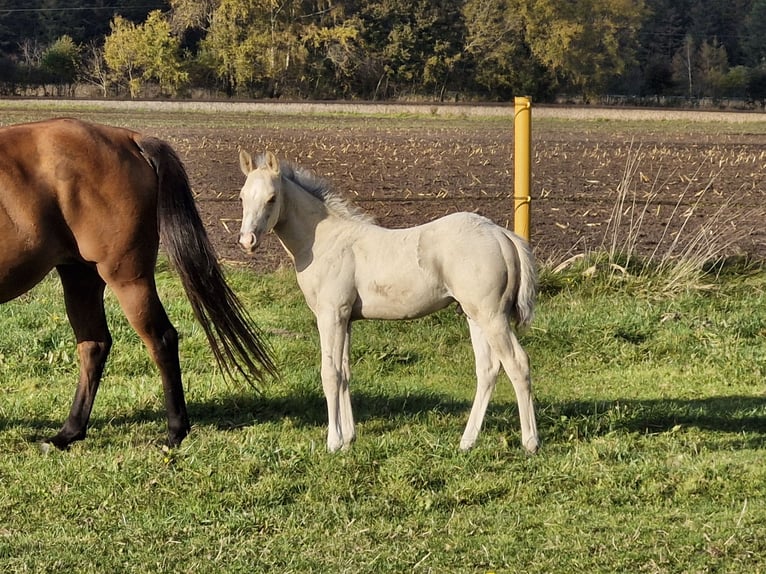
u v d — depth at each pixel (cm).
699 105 8275
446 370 947
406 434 734
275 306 1128
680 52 10094
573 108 6122
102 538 569
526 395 687
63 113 5125
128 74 7350
